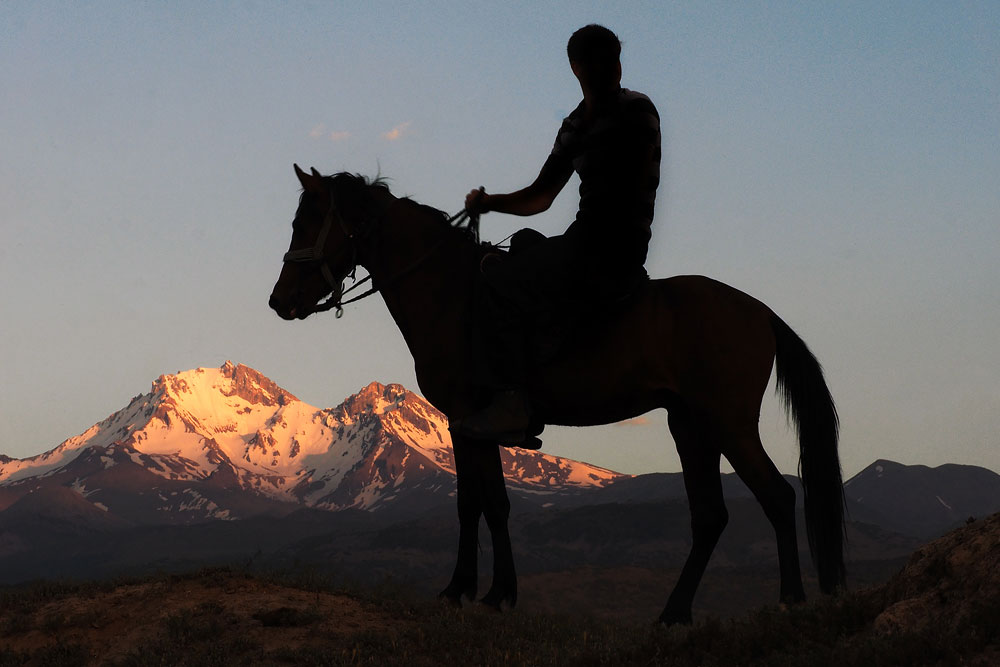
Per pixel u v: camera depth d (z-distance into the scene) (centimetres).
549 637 777
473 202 837
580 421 834
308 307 890
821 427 793
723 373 796
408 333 870
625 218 763
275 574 895
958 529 633
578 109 790
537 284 791
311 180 884
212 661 702
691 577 823
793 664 577
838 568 764
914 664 530
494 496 826
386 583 884
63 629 800
